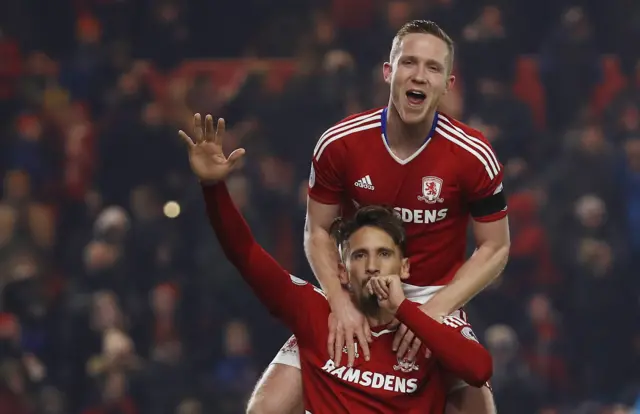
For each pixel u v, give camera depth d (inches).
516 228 1238.9
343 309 533.6
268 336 1175.6
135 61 1419.8
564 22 1379.2
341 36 1366.9
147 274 1197.7
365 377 523.8
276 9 1435.8
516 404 1106.1
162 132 1305.4
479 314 1195.3
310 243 572.1
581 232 1235.2
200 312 1182.3
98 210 1296.8
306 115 1277.1
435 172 551.5
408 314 507.5
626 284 1221.1
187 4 1444.4
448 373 538.3
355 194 561.9
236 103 1306.6
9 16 1457.9
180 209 1238.9
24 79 1419.8
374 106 1277.1
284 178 1252.5
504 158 1290.6
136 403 1106.1
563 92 1360.7
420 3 1378.0
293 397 533.6
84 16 1460.4
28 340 1122.7
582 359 1197.7
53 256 1256.2
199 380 1138.0
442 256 568.7
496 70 1363.2
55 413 1081.4
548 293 1218.6
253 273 519.2
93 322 1119.0
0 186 1357.0
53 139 1369.3
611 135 1323.8
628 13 1424.7
